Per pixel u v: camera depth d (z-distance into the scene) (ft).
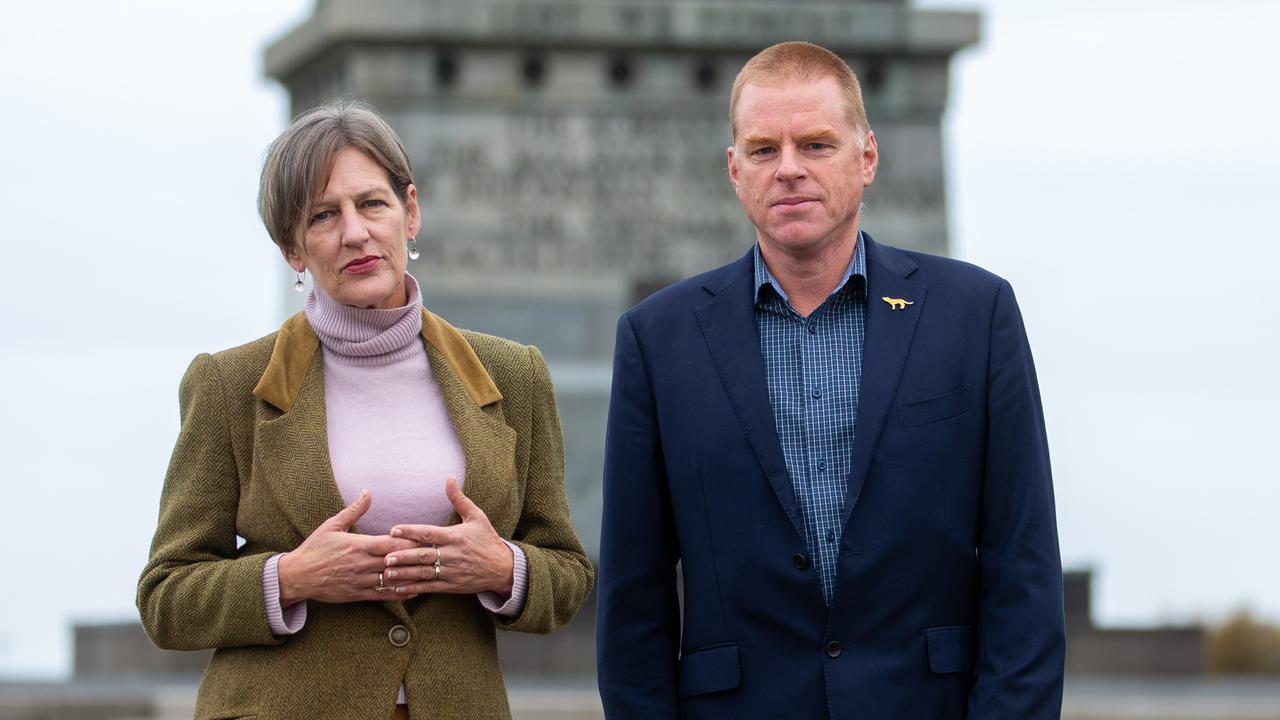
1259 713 70.44
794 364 25.52
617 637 25.88
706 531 25.35
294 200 23.85
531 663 87.92
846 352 25.50
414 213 24.76
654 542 26.04
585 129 106.93
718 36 106.63
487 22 104.94
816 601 24.81
